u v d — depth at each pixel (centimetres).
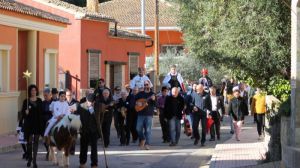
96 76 3509
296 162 1163
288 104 1312
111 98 2178
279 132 1456
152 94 2133
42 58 2870
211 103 2298
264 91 1952
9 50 2511
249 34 1639
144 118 2120
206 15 1794
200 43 2270
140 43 4022
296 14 1222
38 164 1711
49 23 2872
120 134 2316
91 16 3388
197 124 2258
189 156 1939
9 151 2042
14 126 2541
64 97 1744
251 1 1588
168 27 5097
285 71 1772
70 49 3400
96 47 3509
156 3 3688
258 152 1850
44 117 1669
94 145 1611
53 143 1647
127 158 1878
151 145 2273
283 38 1627
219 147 2030
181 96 2241
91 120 1600
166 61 4372
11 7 2467
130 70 3897
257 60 1684
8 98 2489
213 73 4156
